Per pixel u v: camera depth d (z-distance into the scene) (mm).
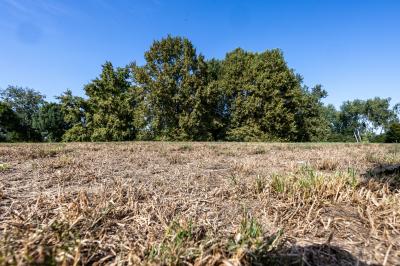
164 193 2994
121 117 33750
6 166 4355
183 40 30781
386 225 2080
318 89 49188
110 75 35625
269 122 30453
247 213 2377
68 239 1666
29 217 2014
